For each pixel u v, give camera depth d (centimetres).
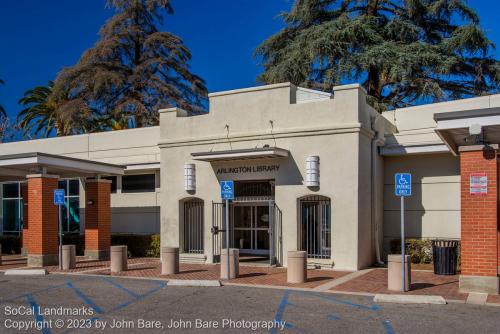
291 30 3391
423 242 1708
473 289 1139
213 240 1772
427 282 1305
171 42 4122
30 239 1819
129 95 3950
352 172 1568
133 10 4119
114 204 2328
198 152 1769
